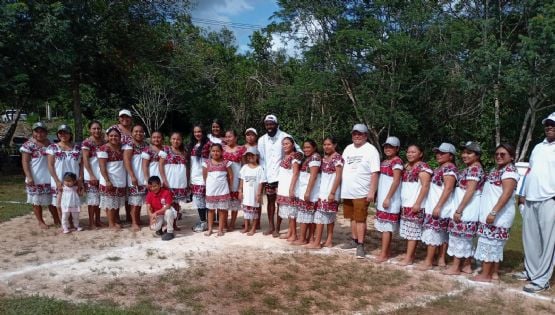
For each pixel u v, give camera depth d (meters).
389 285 5.48
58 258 6.17
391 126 16.38
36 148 7.60
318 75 16.09
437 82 15.85
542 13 14.73
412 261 6.34
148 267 5.87
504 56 14.55
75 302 4.70
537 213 5.64
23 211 8.95
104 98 23.17
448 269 6.02
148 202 7.37
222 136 7.96
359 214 6.50
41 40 14.17
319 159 6.86
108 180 7.48
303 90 17.12
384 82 15.71
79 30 16.23
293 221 7.12
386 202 6.25
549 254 5.48
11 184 12.91
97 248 6.64
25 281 5.33
